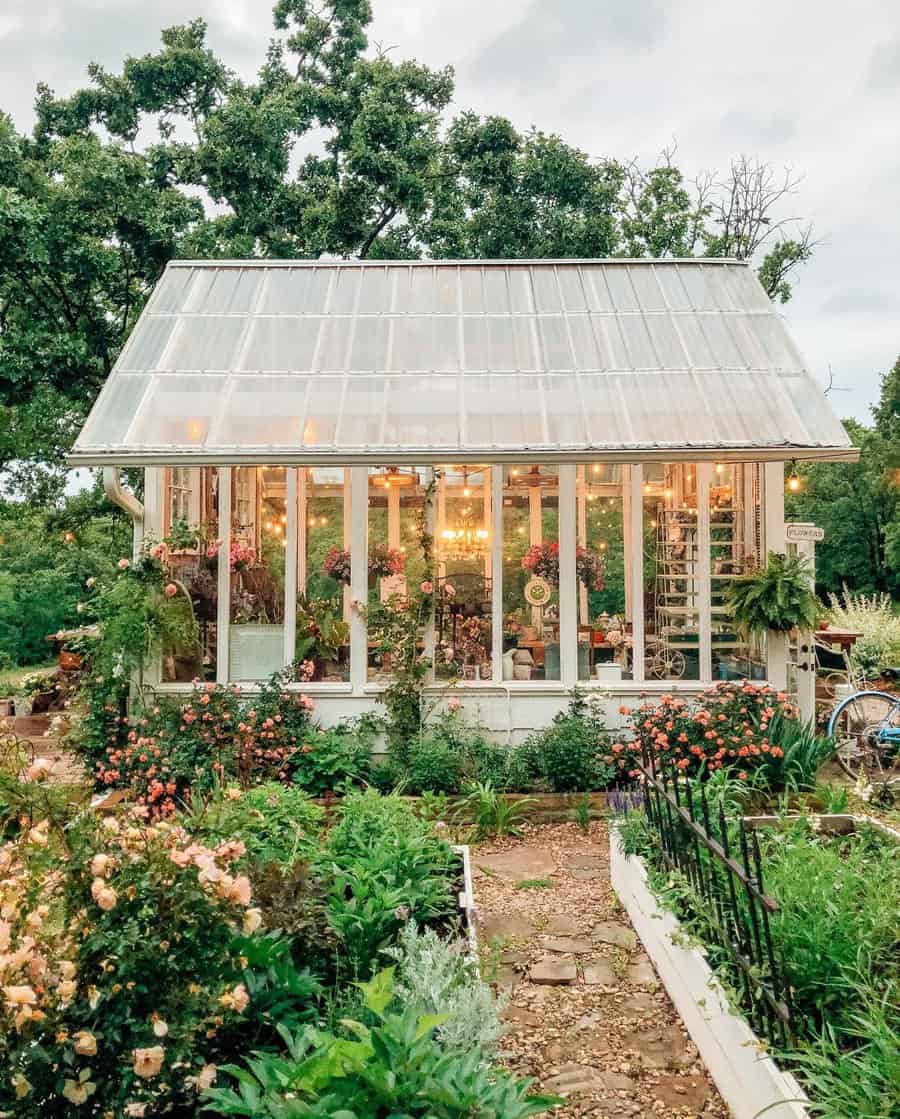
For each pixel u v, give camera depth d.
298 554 10.68
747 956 4.00
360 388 10.06
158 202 16.56
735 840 5.26
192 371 10.28
